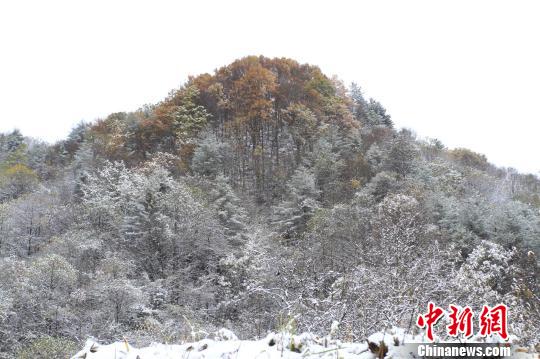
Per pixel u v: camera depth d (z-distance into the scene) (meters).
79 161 40.53
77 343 15.62
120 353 3.24
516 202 23.09
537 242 19.75
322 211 25.25
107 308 17.47
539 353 3.01
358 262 13.42
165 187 27.02
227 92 51.75
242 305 17.12
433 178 31.83
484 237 21.25
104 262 20.48
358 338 5.07
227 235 25.92
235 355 3.05
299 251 18.05
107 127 50.69
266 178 37.38
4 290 17.64
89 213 26.70
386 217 18.25
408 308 5.20
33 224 27.25
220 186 29.41
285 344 3.19
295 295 8.50
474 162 51.03
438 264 7.94
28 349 14.29
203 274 22.64
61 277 18.20
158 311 17.53
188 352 3.17
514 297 7.29
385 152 36.81
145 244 24.06
